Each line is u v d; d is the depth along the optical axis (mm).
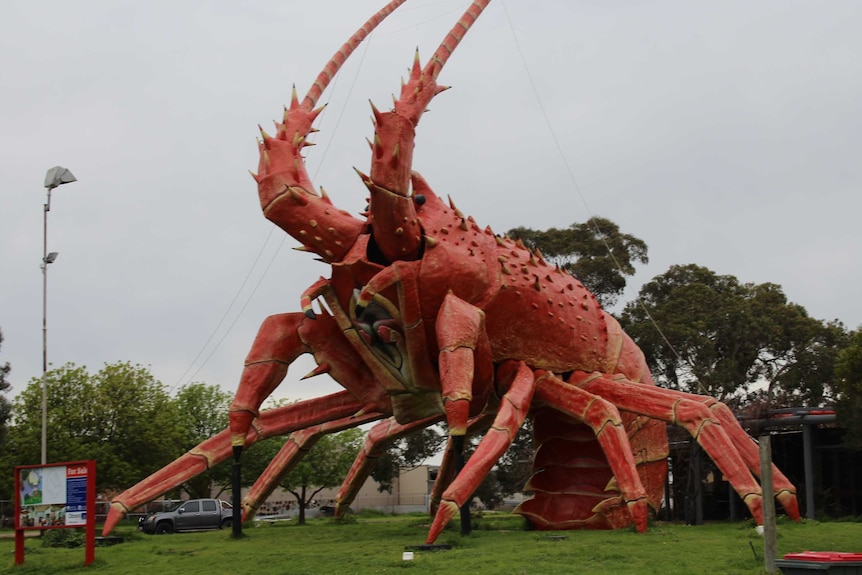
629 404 23062
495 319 22000
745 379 47969
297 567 16078
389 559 16391
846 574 10633
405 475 71312
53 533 23766
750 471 22328
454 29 21406
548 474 25141
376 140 19641
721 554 16281
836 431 40062
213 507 35438
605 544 18031
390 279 20078
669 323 46719
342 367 22656
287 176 21094
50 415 42531
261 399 22328
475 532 21266
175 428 45281
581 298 24984
